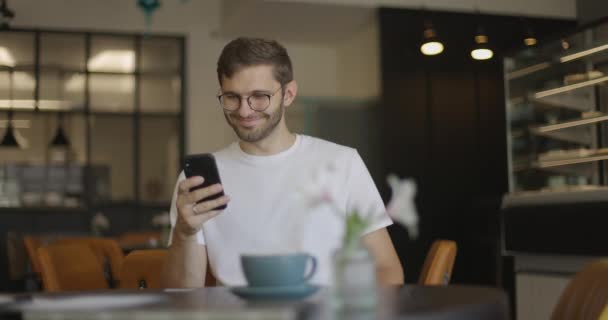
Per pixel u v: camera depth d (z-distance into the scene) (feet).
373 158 24.40
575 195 15.55
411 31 24.58
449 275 5.93
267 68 5.83
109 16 28.12
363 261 3.22
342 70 29.01
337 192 6.18
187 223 4.91
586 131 17.57
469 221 24.43
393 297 3.93
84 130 29.53
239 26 27.04
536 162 18.83
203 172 4.98
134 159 29.01
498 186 24.88
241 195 6.16
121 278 7.82
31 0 27.53
